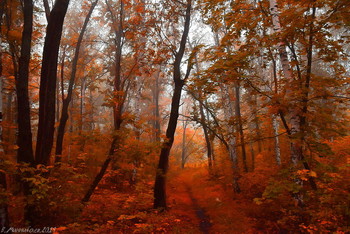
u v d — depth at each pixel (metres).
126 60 14.69
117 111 7.57
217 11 7.57
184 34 9.62
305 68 6.39
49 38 5.88
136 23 9.18
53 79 6.35
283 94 6.24
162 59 9.52
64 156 10.72
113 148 7.35
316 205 6.23
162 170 8.79
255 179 9.91
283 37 5.85
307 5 5.31
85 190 8.07
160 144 7.61
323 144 5.58
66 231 4.93
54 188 5.22
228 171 12.78
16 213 5.53
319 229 5.00
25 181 5.00
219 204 9.73
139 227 5.96
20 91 5.49
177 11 9.78
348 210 4.88
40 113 5.96
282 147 12.09
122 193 9.87
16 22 9.78
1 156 4.57
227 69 6.26
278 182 5.52
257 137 8.22
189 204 10.62
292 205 6.88
